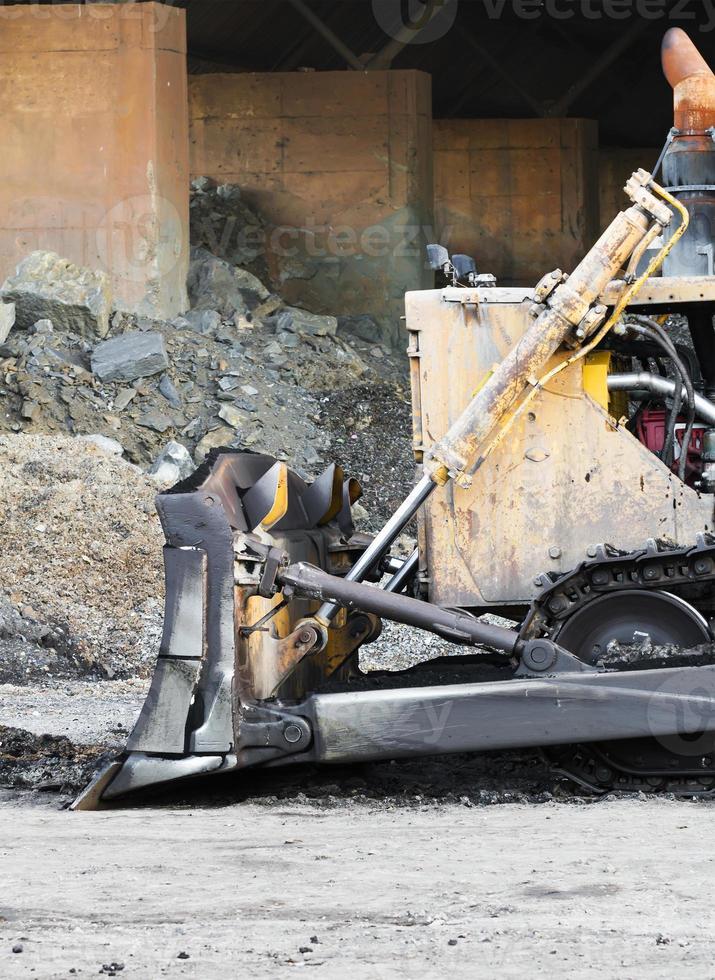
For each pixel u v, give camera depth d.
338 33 44.41
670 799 8.72
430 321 9.26
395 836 7.70
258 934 5.80
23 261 28.22
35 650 17.39
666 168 9.67
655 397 9.55
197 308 30.84
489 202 43.25
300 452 26.03
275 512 9.24
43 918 6.08
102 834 7.85
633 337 9.38
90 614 18.47
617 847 7.25
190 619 8.63
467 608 9.19
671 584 8.80
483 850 7.25
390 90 35.25
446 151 43.22
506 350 9.20
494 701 8.58
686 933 5.75
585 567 8.83
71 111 29.34
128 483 21.00
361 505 24.38
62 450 22.83
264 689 9.09
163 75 29.55
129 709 14.22
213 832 7.90
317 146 35.50
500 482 9.12
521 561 9.10
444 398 9.24
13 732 11.54
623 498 9.04
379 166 35.28
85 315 27.75
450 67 50.84
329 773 9.85
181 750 8.62
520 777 9.66
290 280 34.97
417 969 5.33
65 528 19.62
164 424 25.81
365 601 8.87
